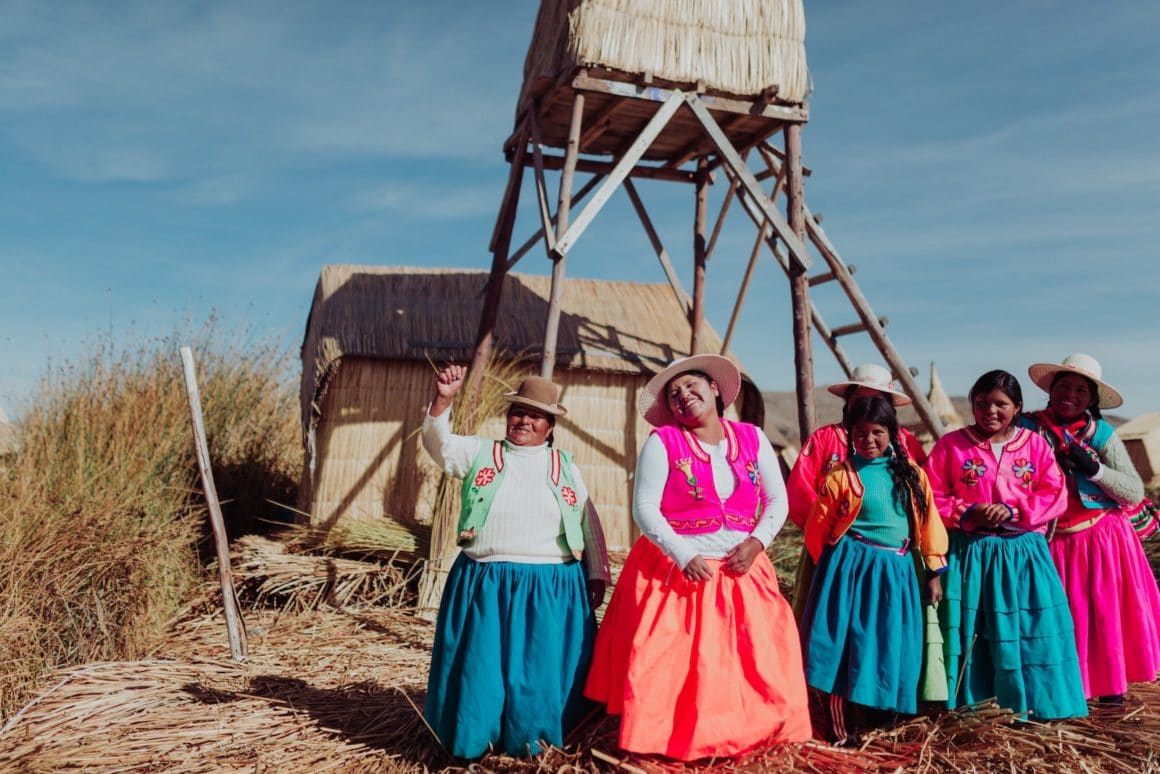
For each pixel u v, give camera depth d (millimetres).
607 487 7992
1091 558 4289
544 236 7062
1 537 5270
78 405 7102
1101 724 4000
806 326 6992
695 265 8578
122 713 4367
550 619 3777
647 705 3516
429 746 3957
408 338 7922
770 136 7539
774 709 3594
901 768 3551
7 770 3729
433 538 6637
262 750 3980
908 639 3805
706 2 6836
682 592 3648
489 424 7320
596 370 8125
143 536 6094
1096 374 4375
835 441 4051
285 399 10609
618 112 7152
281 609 6762
